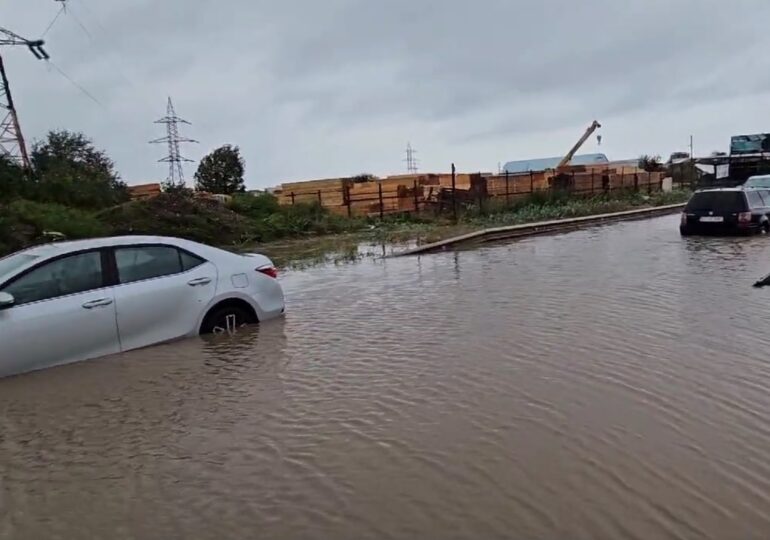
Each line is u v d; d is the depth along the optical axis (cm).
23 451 509
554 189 3812
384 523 385
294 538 374
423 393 603
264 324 880
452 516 389
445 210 3309
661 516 381
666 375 629
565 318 891
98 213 2322
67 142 4338
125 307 750
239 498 424
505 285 1207
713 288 1103
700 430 499
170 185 3045
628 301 1002
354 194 3441
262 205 2836
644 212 3338
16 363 679
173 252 810
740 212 2038
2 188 2358
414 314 966
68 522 404
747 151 5138
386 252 1909
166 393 627
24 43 3234
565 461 455
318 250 2028
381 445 493
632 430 502
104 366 708
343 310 1020
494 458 464
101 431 543
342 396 604
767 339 750
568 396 580
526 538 363
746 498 399
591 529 370
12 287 691
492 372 657
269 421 552
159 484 448
